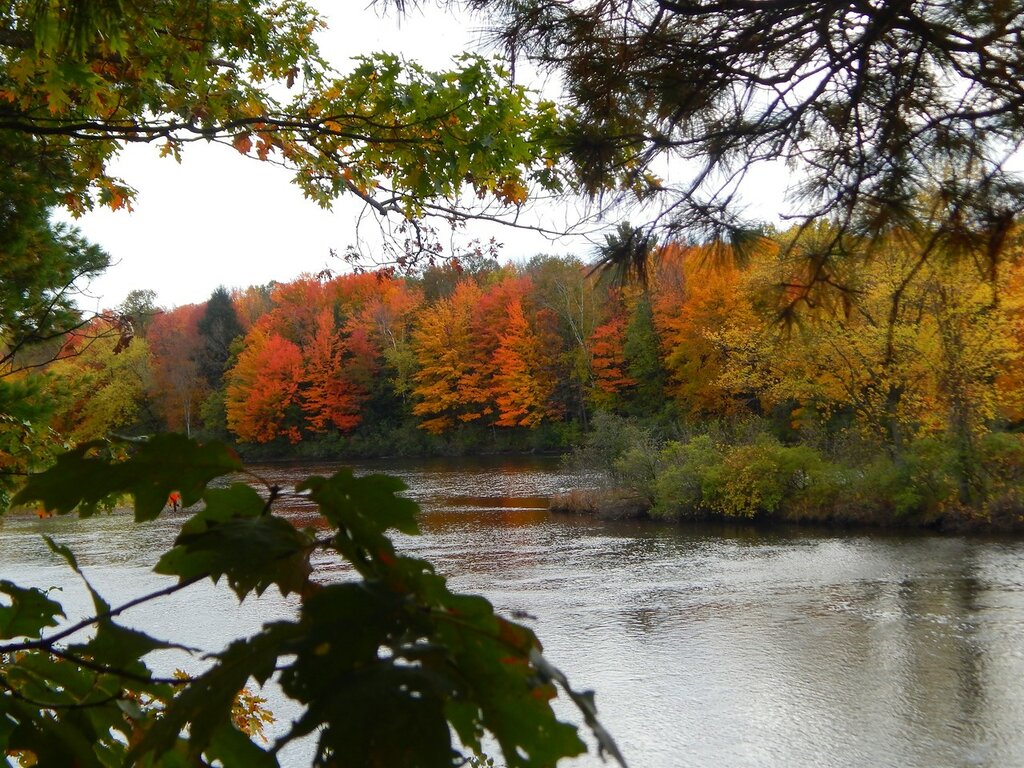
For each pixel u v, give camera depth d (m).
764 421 26.23
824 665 11.83
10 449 3.43
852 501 22.11
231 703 0.51
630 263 3.57
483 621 0.50
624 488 25.61
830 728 9.93
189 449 0.68
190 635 11.80
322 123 4.41
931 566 16.95
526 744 0.49
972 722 9.88
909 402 21.84
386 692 0.47
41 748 0.86
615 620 14.12
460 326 46.53
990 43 2.88
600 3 3.45
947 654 11.97
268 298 57.59
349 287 46.81
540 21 3.48
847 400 24.17
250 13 4.31
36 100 4.26
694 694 10.98
